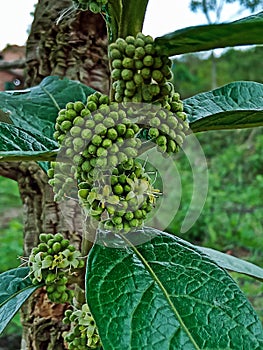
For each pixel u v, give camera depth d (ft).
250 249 3.42
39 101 0.77
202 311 0.52
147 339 0.49
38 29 1.12
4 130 0.63
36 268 0.64
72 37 1.09
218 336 0.51
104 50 1.11
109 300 0.52
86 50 1.09
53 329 1.04
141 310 0.51
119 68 0.52
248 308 0.53
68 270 0.65
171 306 0.52
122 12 0.54
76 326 0.68
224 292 0.54
